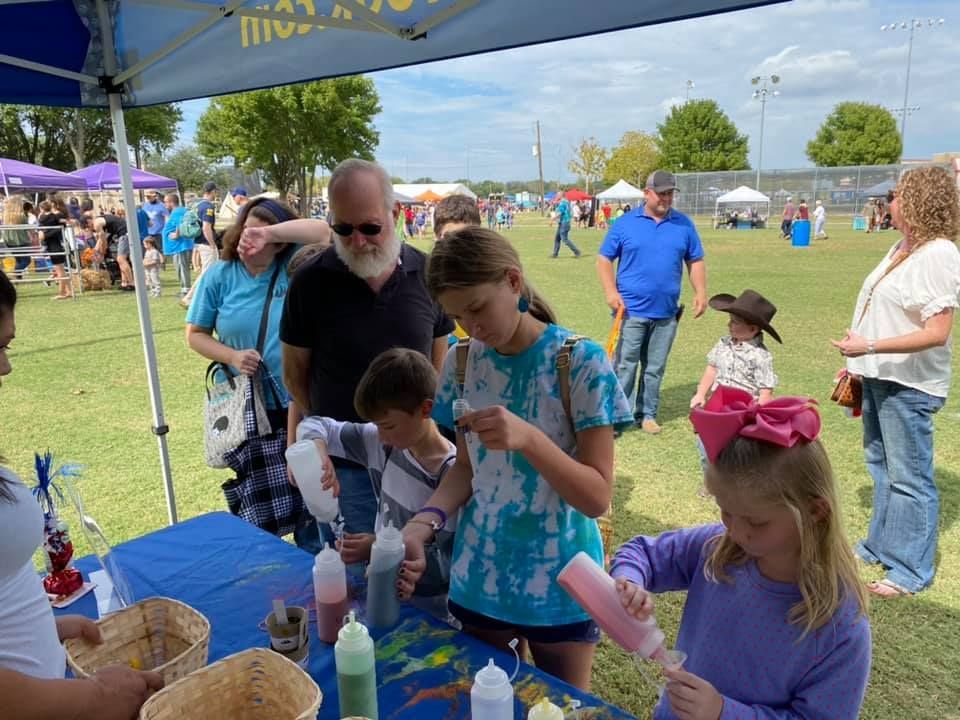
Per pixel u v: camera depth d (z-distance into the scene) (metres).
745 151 62.41
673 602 2.95
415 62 2.11
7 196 14.52
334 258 2.32
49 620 1.28
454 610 1.71
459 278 1.38
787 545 1.18
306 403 2.52
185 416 5.45
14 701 1.04
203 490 4.11
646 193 4.61
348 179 2.12
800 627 1.19
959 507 3.72
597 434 1.50
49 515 1.80
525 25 1.84
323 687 1.38
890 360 2.75
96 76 2.84
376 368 1.81
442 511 1.70
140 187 19.28
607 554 2.41
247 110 27.44
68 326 9.07
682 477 4.21
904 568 2.95
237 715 1.21
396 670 1.41
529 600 1.58
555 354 1.54
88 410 5.59
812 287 11.70
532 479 1.56
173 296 11.79
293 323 2.38
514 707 1.29
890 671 2.46
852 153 59.00
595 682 2.47
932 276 2.56
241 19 2.54
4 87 2.72
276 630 1.42
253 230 2.67
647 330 4.81
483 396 1.62
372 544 1.63
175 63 2.78
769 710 1.17
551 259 17.38
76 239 12.54
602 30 1.69
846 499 3.82
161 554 2.00
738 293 11.05
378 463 2.12
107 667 1.22
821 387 5.95
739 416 1.15
